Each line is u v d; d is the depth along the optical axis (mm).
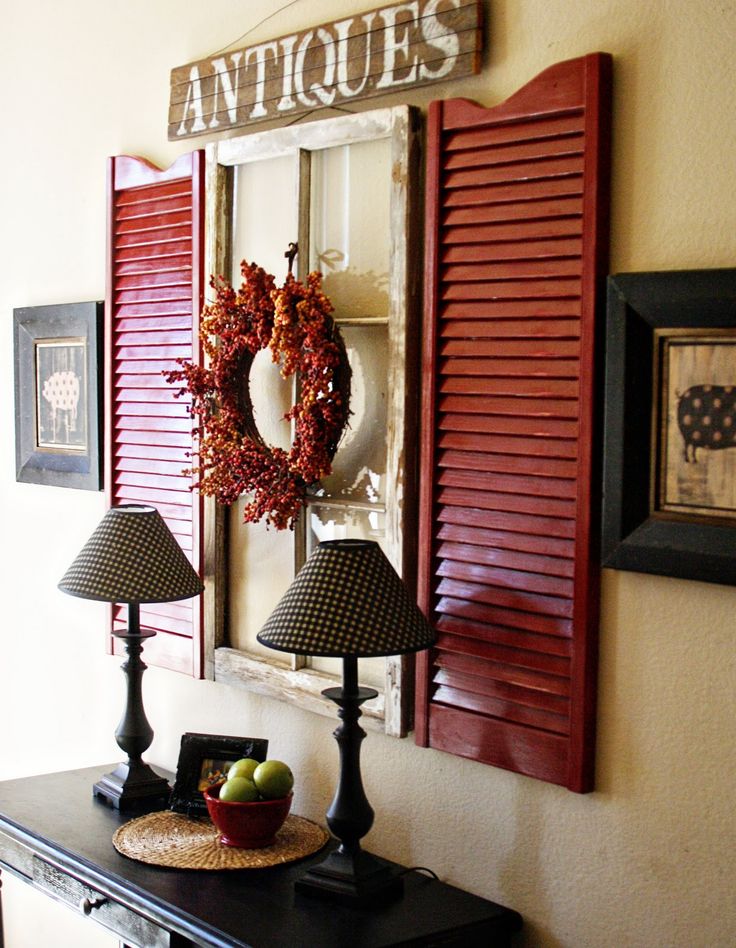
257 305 2396
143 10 2916
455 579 2137
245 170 2625
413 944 1914
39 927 3453
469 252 2084
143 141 2930
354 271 2369
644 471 1861
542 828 2051
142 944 2160
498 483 2062
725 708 1803
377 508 2277
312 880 2076
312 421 2287
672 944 1877
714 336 1766
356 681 2070
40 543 3361
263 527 2615
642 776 1909
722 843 1812
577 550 1940
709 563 1770
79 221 3156
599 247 1902
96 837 2363
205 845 2285
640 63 1877
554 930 2037
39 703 3389
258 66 2520
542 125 1970
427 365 2146
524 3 2041
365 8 2342
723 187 1780
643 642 1899
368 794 2357
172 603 2811
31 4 3309
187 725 2852
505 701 2068
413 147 2193
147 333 2852
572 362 1953
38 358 3271
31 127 3324
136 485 2898
